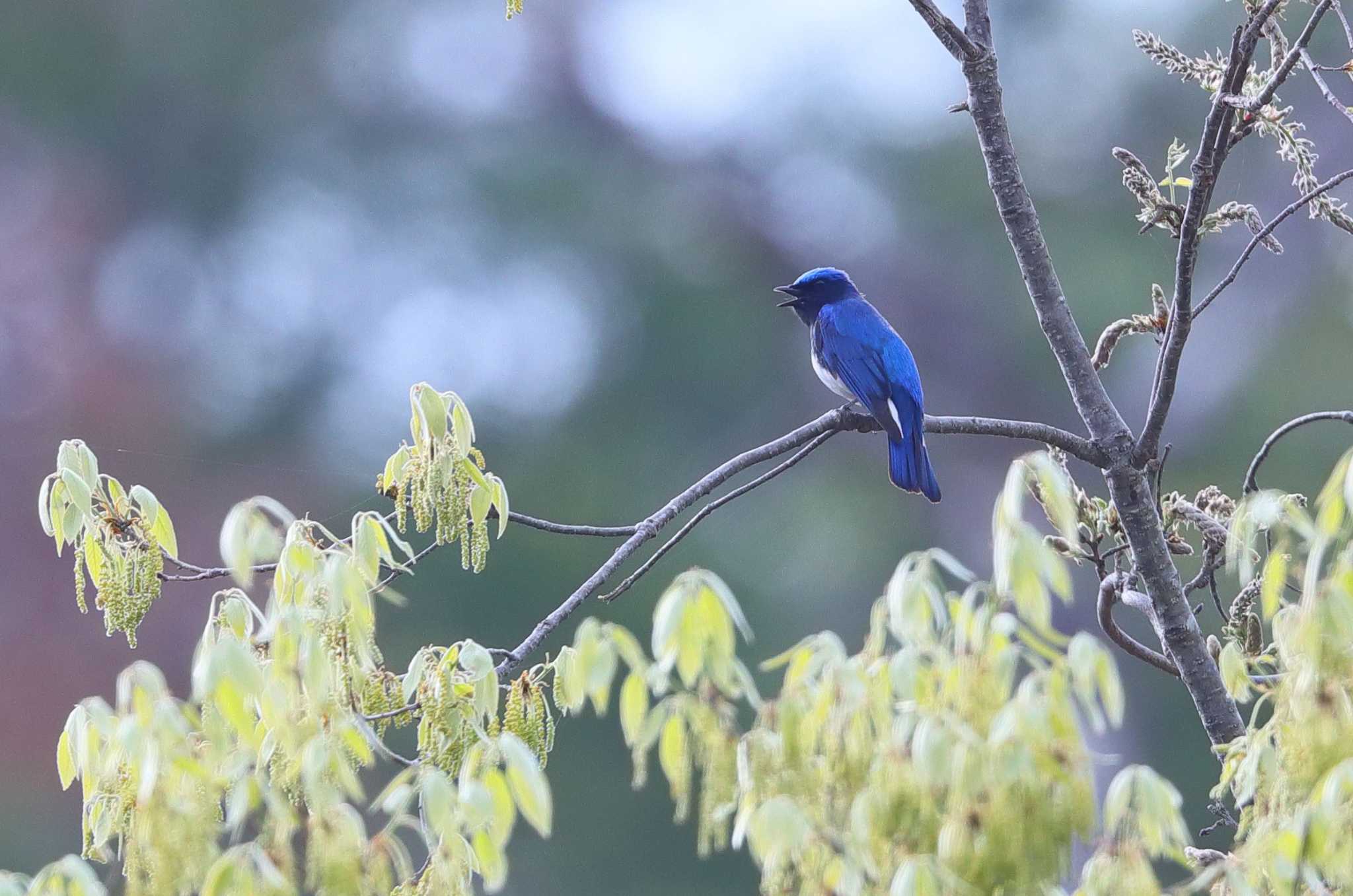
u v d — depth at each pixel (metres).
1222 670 4.77
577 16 24.75
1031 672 3.51
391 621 19.08
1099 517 6.18
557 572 19.89
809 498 20.83
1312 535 3.62
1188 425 19.61
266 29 23.91
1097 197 21.31
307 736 3.69
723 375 21.94
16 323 22.12
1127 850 3.39
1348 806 3.33
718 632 3.62
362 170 23.83
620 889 18.27
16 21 23.14
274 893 3.35
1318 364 19.20
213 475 21.27
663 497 21.02
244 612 4.06
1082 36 22.20
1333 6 5.12
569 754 18.44
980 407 21.25
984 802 3.26
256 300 23.36
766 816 3.38
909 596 3.55
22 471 20.59
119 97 23.55
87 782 3.91
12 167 23.33
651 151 23.88
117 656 18.50
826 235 22.75
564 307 22.77
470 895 3.71
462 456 4.63
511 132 23.95
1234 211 5.65
